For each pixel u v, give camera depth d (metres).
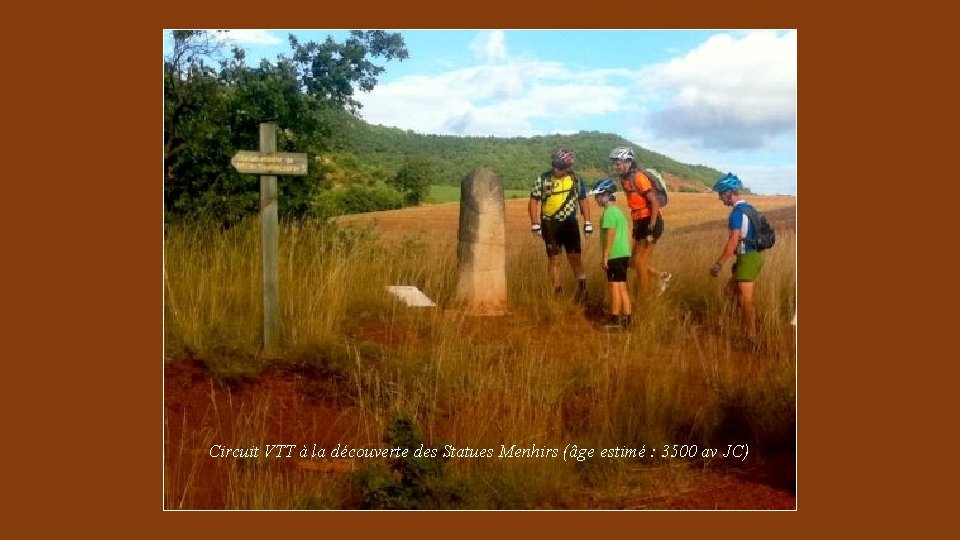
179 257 10.55
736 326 10.46
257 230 11.92
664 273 12.34
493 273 11.45
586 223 12.26
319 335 9.08
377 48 15.40
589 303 12.10
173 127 13.21
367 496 6.25
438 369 8.46
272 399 8.09
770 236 10.30
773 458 7.34
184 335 8.55
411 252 13.41
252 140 13.73
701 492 6.66
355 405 8.10
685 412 7.87
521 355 9.39
